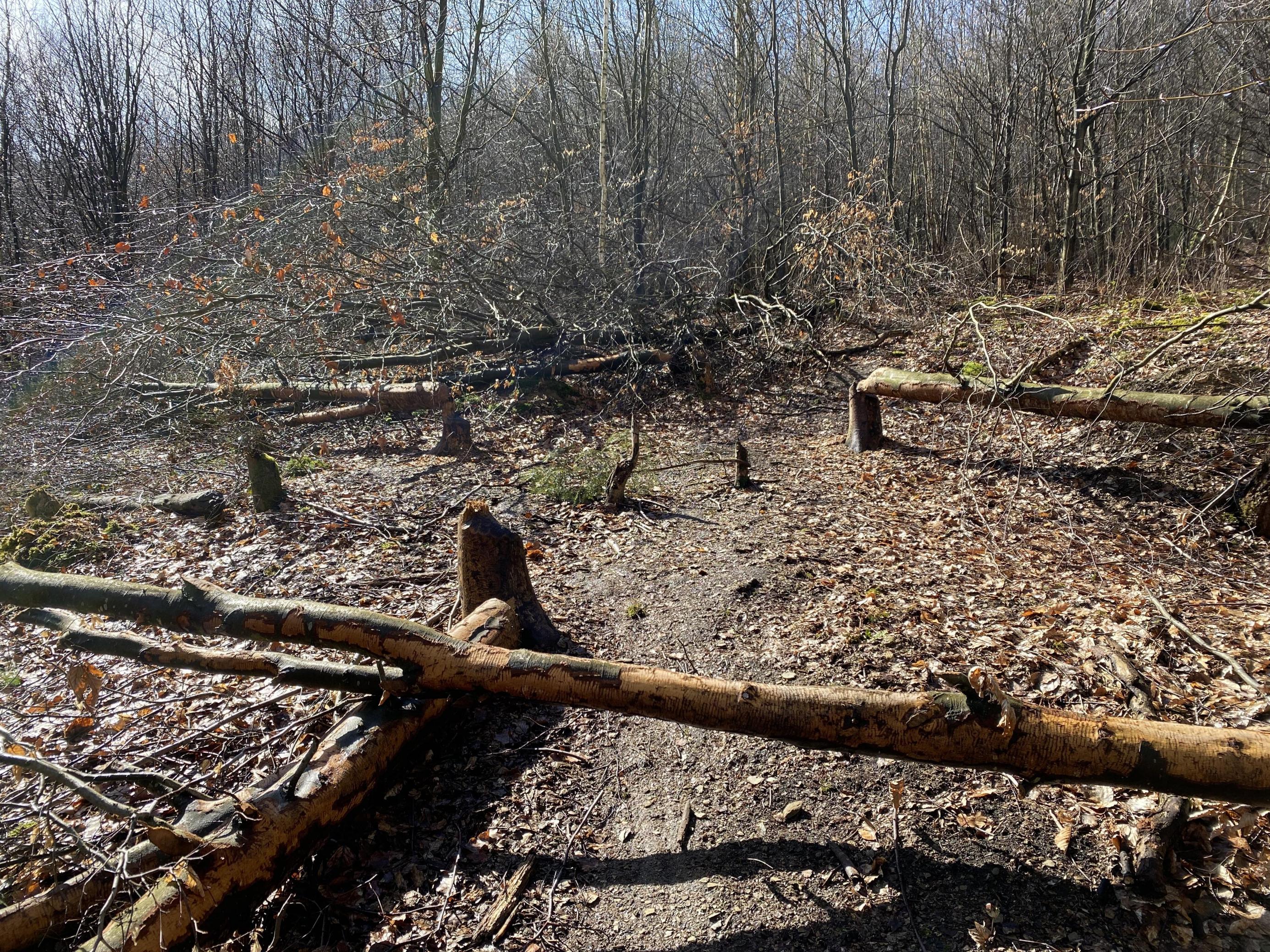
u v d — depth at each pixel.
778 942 2.82
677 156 17.81
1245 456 6.71
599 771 3.71
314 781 2.99
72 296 9.13
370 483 7.88
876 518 6.75
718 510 7.03
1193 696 3.88
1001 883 2.95
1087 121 13.92
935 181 21.41
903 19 17.47
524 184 15.29
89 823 3.34
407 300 10.30
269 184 14.27
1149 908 2.79
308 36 18.03
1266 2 8.87
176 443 8.86
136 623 3.69
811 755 3.65
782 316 12.44
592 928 2.92
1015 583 5.36
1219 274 12.32
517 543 4.59
